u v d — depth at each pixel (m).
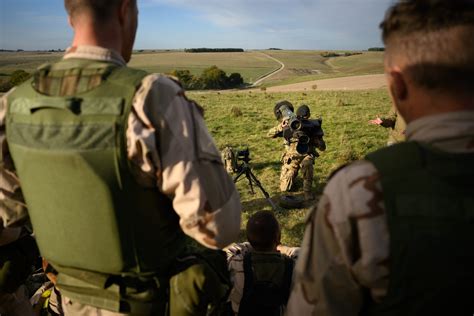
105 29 1.40
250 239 2.39
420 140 0.94
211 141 1.42
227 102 22.91
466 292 0.87
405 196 0.88
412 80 0.95
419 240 0.86
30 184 1.38
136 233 1.33
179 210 1.34
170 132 1.28
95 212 1.29
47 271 1.71
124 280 1.41
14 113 1.39
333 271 0.98
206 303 1.52
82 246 1.35
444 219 0.85
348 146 10.02
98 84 1.28
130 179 1.27
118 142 1.23
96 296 1.44
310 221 1.07
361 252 0.91
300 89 42.81
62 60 1.42
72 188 1.29
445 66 0.89
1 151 1.48
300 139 5.81
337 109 17.41
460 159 0.88
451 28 0.88
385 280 0.90
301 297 1.06
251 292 2.26
